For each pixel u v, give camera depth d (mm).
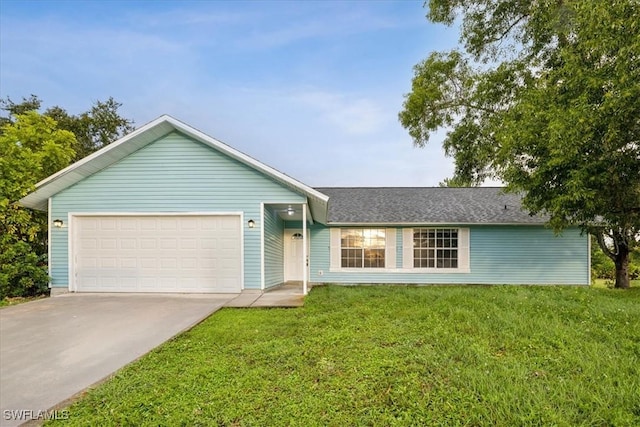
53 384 3531
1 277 8445
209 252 9273
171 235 9312
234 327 5750
